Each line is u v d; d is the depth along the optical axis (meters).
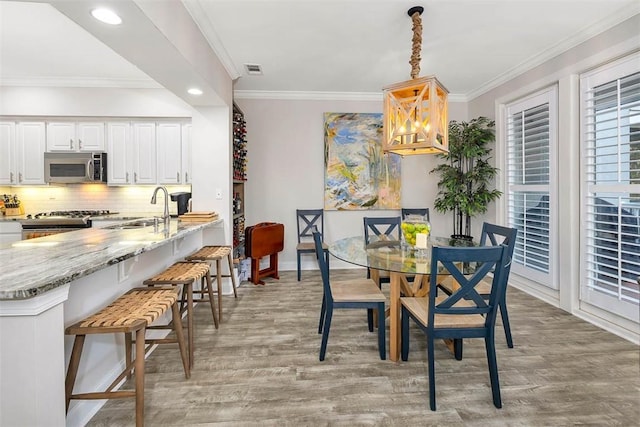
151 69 2.46
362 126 4.60
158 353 2.24
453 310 1.68
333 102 4.57
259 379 1.93
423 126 2.19
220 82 3.21
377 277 2.66
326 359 2.16
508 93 3.80
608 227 2.61
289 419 1.59
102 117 3.94
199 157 3.60
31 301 1.08
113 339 1.88
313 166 4.59
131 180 4.05
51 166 3.87
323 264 2.12
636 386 1.85
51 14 2.39
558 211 3.10
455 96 4.64
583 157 2.81
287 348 2.31
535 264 3.44
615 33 2.50
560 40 2.92
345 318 2.87
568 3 2.36
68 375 1.35
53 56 3.14
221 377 1.95
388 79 3.98
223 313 2.98
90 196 4.33
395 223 3.41
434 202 4.77
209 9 2.41
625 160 2.45
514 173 3.78
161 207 4.34
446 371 2.02
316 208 4.62
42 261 1.35
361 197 4.64
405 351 2.12
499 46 3.07
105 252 1.55
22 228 3.74
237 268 3.81
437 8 2.43
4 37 2.75
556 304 3.15
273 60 3.38
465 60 3.41
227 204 3.62
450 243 2.71
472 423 1.56
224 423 1.57
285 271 4.55
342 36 2.87
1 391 1.08
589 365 2.07
